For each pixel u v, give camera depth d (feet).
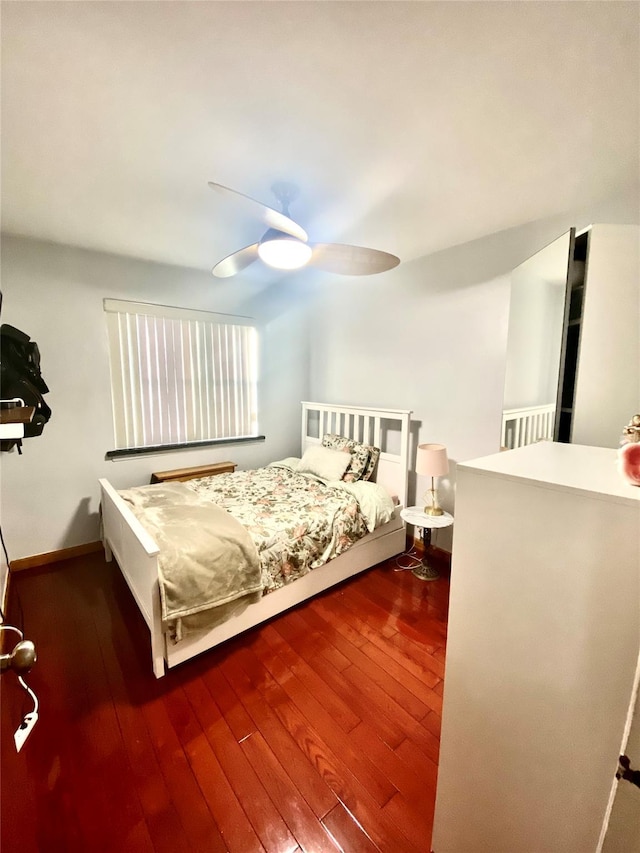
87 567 9.02
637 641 2.25
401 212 6.98
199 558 5.79
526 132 4.69
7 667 2.26
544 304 6.02
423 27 3.20
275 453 13.19
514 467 2.99
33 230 7.88
